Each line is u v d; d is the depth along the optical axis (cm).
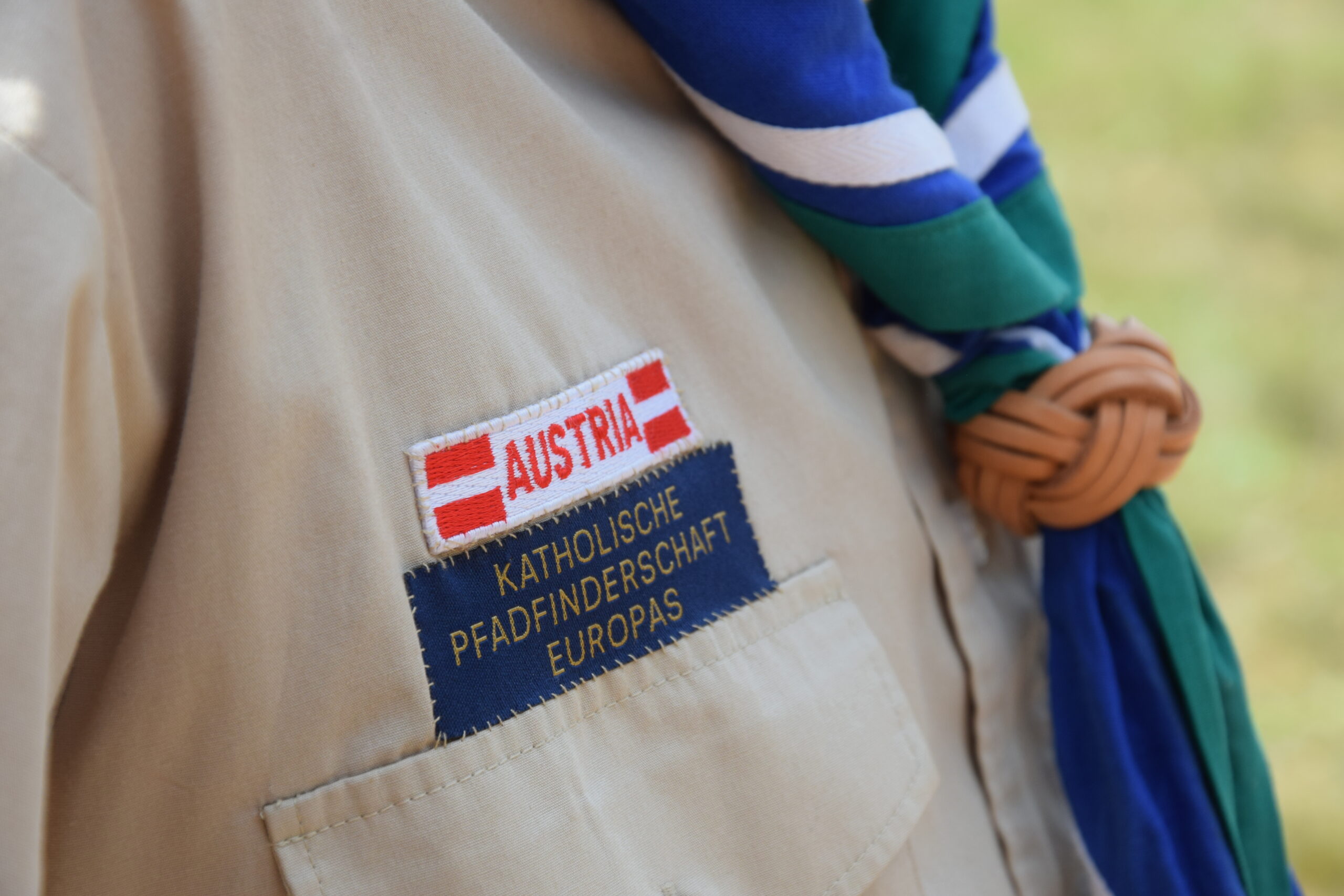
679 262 68
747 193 77
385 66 58
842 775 67
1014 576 91
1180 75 311
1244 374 241
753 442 70
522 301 60
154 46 49
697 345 69
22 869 43
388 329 55
